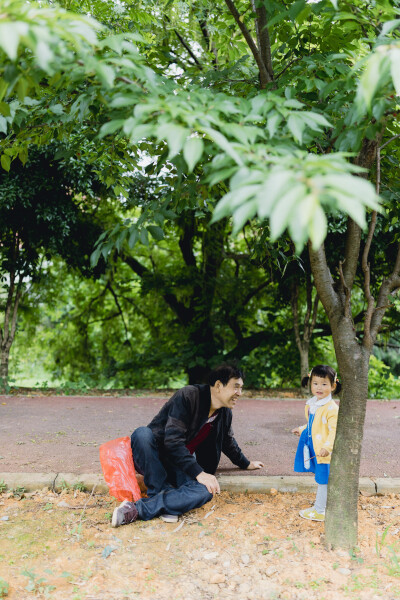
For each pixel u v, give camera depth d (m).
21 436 5.27
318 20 3.63
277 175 1.31
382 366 10.40
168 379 11.44
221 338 11.62
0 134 6.07
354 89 2.57
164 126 1.64
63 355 12.45
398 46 1.65
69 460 4.41
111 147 3.54
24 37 1.44
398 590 2.56
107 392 8.75
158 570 2.75
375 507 3.67
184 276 10.73
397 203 3.69
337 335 3.06
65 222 7.92
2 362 8.49
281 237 3.98
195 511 3.53
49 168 7.66
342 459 3.03
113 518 3.20
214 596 2.52
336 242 7.74
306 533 3.20
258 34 3.33
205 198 3.49
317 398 3.60
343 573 2.72
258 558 2.89
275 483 3.92
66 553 2.90
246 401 7.98
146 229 2.72
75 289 12.30
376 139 2.80
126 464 3.49
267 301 11.37
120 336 13.00
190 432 3.53
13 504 3.58
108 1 5.17
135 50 2.09
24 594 2.48
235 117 2.27
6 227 7.99
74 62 1.98
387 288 3.17
